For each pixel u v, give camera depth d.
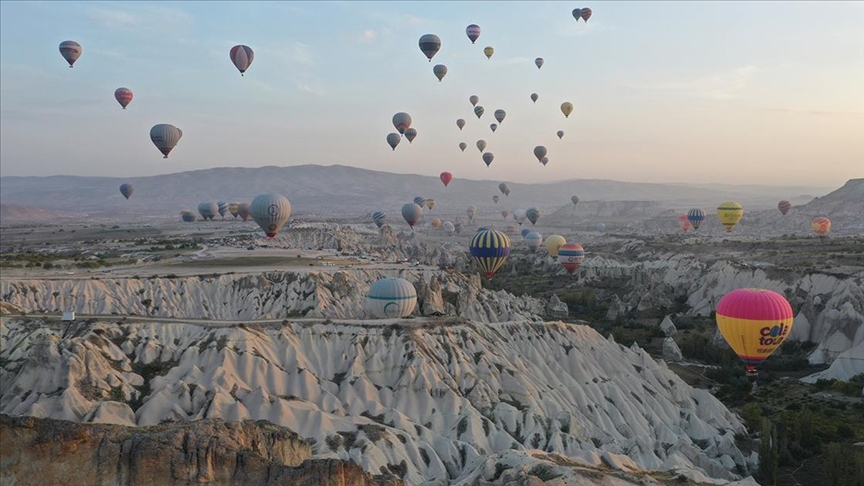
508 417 73.56
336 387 76.81
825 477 64.19
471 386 79.06
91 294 103.69
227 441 36.81
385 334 84.31
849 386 91.44
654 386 89.00
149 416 66.25
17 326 80.06
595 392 83.81
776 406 88.50
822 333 115.69
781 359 109.44
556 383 84.75
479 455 64.69
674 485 53.09
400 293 92.75
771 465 65.50
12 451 32.91
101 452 34.16
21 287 102.00
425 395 75.81
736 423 81.31
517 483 48.31
